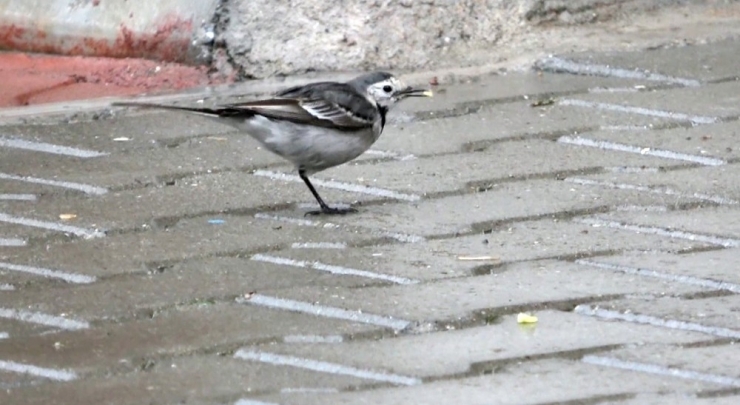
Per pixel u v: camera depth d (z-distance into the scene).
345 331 9.48
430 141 13.70
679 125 13.87
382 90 12.37
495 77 15.46
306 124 11.88
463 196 12.29
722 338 9.24
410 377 8.74
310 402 8.39
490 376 8.74
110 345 9.31
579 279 10.34
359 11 15.78
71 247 11.17
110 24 15.95
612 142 13.46
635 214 11.73
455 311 9.77
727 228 11.32
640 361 8.91
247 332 9.49
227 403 8.40
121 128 14.16
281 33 15.66
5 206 12.05
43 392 8.59
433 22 15.94
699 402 8.29
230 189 12.58
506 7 16.33
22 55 16.02
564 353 9.06
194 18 15.84
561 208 11.89
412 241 11.30
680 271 10.45
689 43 16.20
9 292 10.27
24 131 14.02
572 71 15.54
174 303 10.04
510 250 10.99
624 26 16.67
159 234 11.49
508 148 13.42
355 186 12.67
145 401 8.45
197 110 12.12
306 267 10.76
